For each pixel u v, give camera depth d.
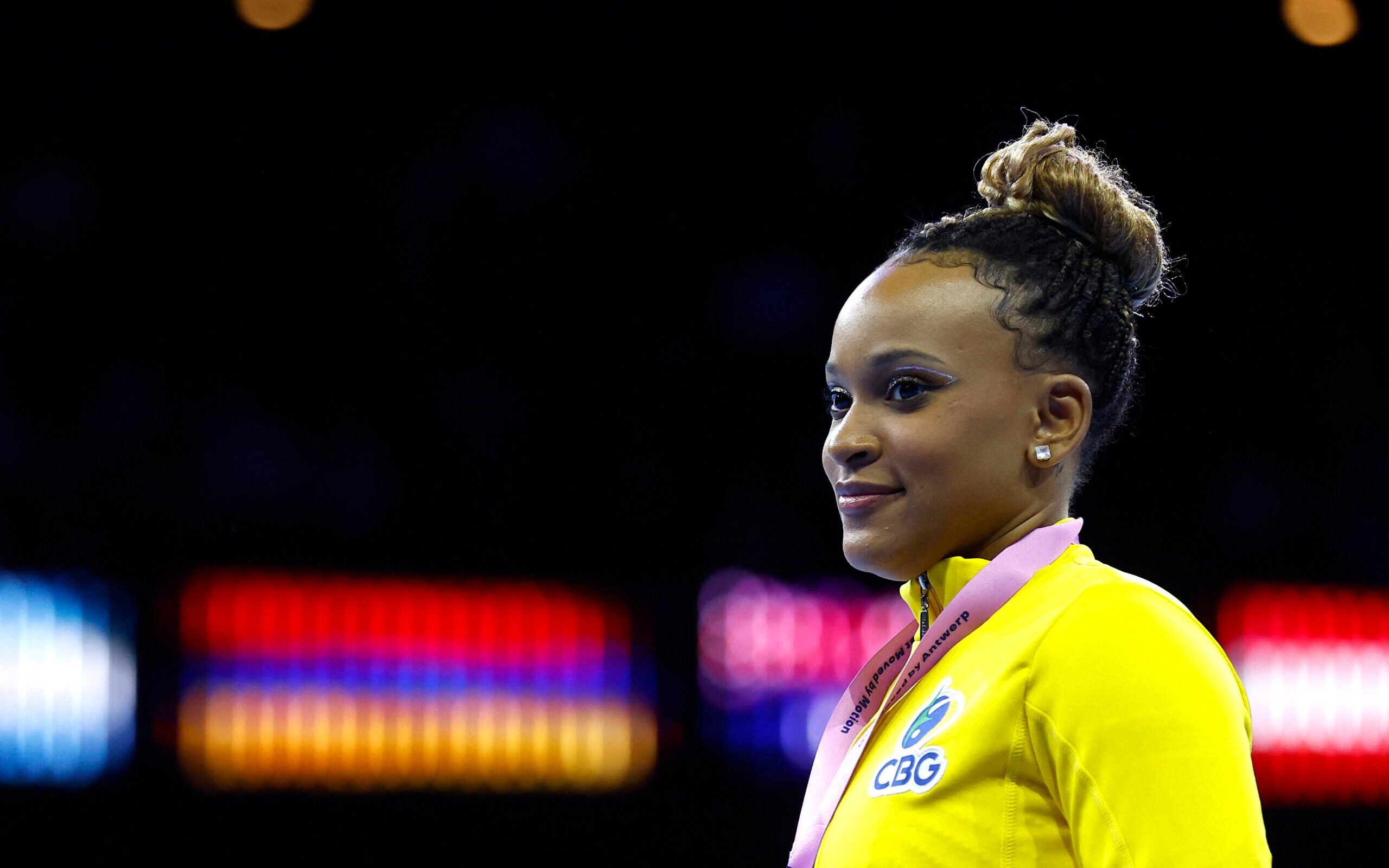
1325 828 24.52
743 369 28.27
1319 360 29.39
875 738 4.09
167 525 24.06
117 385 25.73
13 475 23.95
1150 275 4.54
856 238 28.84
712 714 23.56
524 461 26.95
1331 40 26.75
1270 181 29.38
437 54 27.70
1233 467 28.84
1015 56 28.11
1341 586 25.91
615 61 28.23
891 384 4.11
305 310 27.22
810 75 28.67
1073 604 3.63
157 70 27.06
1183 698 3.34
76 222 26.67
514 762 22.70
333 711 22.25
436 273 27.84
